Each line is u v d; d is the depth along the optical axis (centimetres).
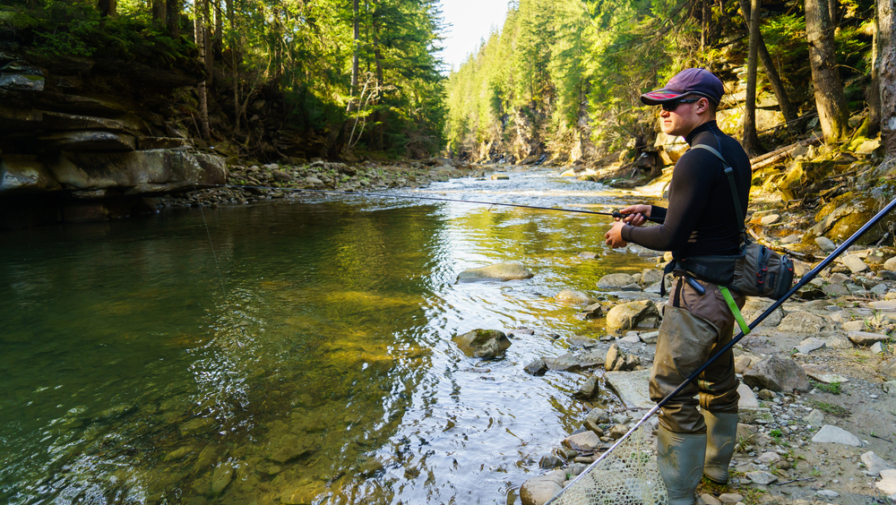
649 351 369
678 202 180
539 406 297
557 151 5969
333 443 260
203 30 2111
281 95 2630
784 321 392
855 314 405
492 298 525
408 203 1532
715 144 181
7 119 886
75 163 1049
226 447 257
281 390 320
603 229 1002
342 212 1295
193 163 1284
